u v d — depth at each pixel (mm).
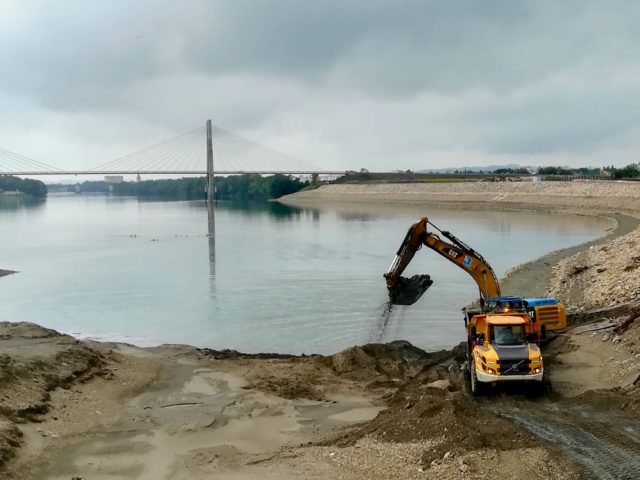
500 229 86062
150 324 36375
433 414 16844
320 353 29406
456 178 195750
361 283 47500
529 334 20859
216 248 75312
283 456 16281
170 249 75750
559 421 16750
